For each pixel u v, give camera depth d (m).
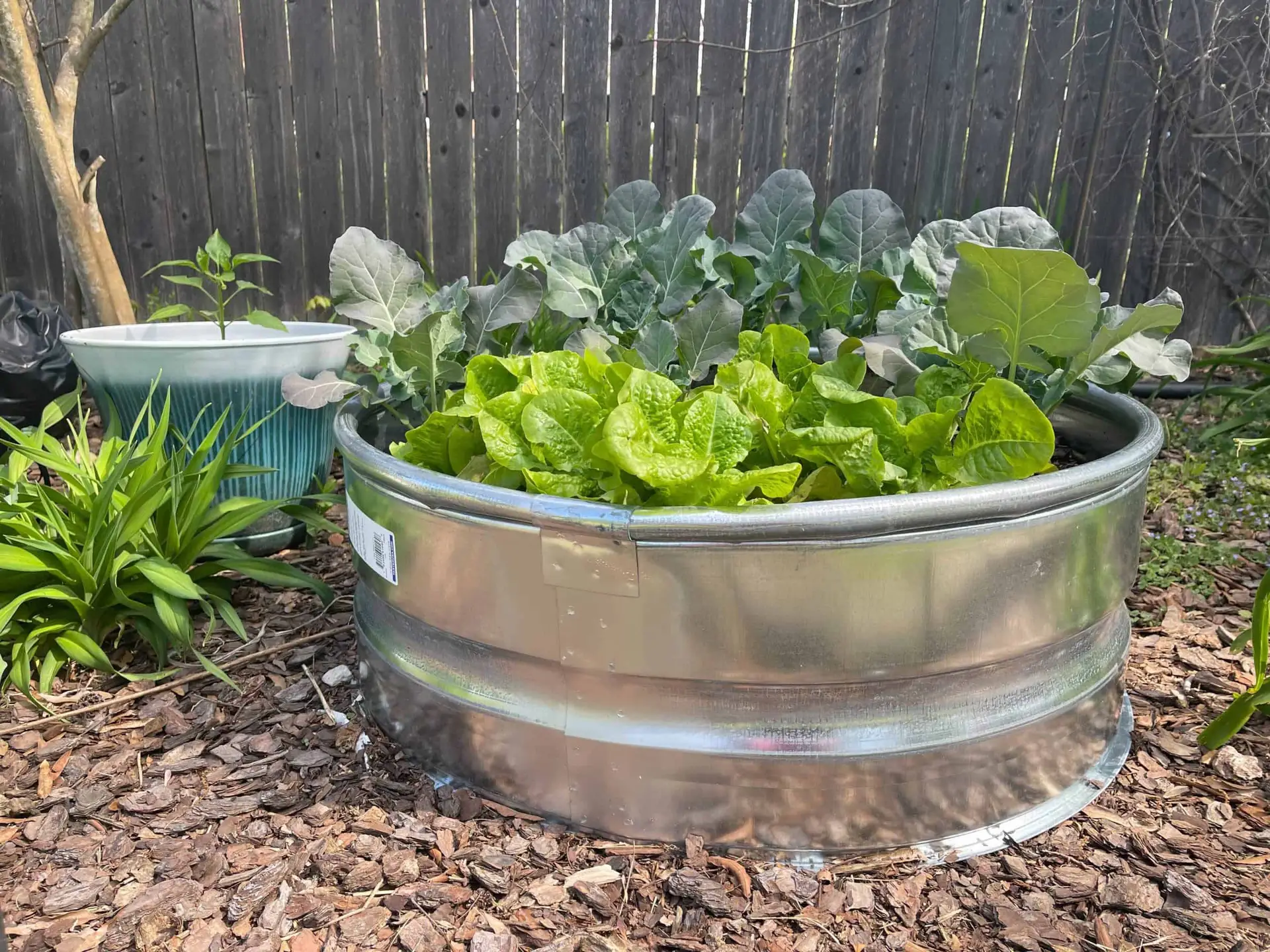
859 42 3.46
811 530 0.95
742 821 1.11
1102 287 3.76
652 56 3.54
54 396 2.87
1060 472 1.05
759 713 1.06
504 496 1.05
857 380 1.20
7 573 1.58
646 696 1.08
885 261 1.65
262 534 2.13
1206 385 2.94
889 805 1.11
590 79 3.59
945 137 3.55
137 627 1.64
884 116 3.54
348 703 1.52
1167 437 2.85
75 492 1.78
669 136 3.63
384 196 3.80
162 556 1.69
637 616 1.03
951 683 1.08
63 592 1.56
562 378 1.24
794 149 3.61
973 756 1.11
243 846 1.17
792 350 1.33
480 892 1.08
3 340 2.79
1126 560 1.21
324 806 1.24
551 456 1.12
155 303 3.95
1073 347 1.14
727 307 1.41
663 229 1.70
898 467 1.13
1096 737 1.29
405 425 1.69
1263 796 1.26
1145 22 3.42
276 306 3.99
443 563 1.15
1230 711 1.34
